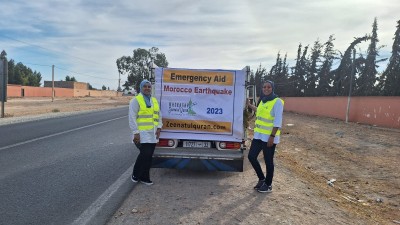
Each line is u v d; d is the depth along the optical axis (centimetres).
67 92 8769
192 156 680
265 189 600
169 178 698
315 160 1163
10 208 505
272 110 586
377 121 2528
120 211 496
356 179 929
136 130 609
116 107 4278
